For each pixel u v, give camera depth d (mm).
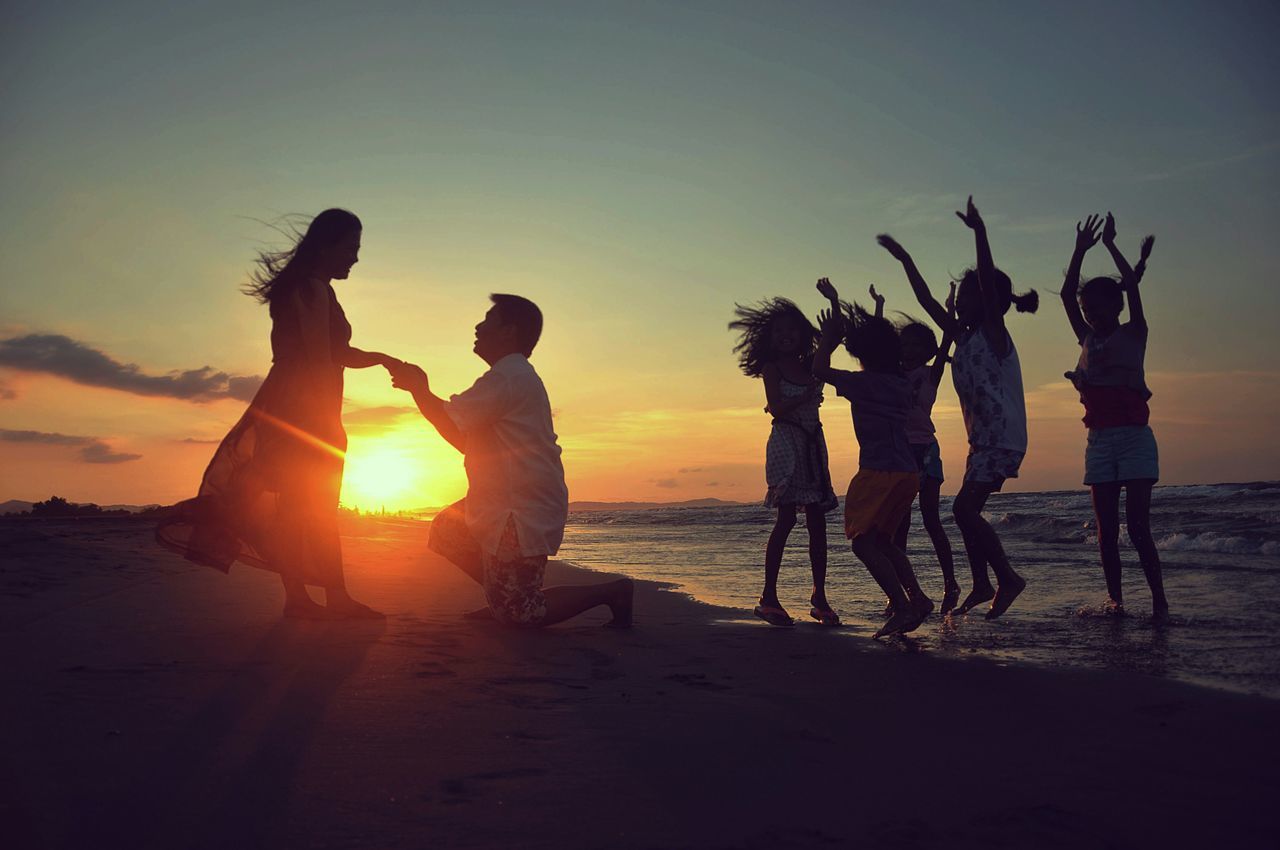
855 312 5586
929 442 5648
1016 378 5137
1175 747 2357
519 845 1603
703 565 9852
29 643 3318
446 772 2004
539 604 4414
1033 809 1862
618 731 2430
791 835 1702
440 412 4355
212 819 1659
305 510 4352
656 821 1754
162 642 3467
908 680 3264
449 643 3783
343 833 1622
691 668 3486
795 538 15086
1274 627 4391
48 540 7574
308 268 4441
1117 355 5129
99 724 2234
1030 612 5277
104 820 1624
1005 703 2885
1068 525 14969
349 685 2832
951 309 5938
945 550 5562
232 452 4324
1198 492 24266
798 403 5238
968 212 5098
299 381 4336
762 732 2479
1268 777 2096
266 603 4840
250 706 2498
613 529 25359
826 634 4582
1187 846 1674
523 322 4578
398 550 10328
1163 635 4254
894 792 1969
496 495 4371
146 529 9969
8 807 1660
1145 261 5410
